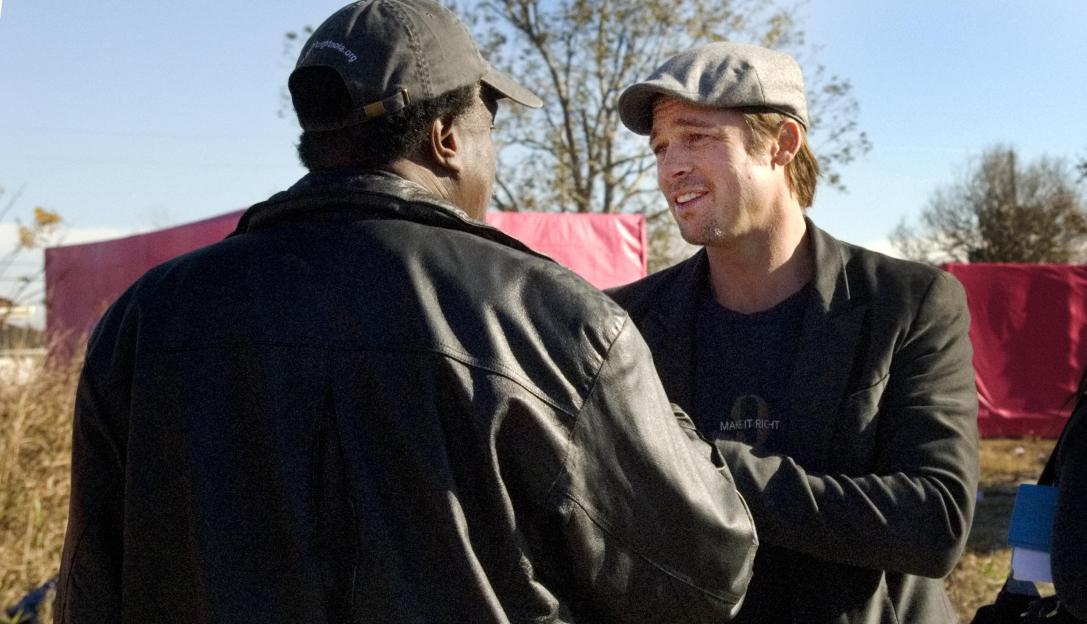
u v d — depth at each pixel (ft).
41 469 14.88
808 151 5.86
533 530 3.71
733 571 3.90
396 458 3.59
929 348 5.40
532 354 3.69
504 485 3.62
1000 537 22.07
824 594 5.22
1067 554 5.29
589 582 3.75
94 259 29.76
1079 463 5.43
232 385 3.74
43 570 13.96
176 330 3.88
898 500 4.90
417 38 4.02
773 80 5.55
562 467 3.63
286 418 3.64
